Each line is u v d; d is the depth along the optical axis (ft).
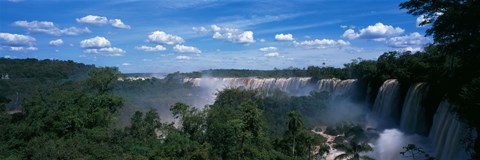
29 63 580.30
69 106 207.51
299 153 222.28
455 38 156.56
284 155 212.43
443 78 200.75
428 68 249.55
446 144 180.04
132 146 187.01
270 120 306.14
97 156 167.22
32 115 209.56
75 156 160.76
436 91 225.56
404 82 278.46
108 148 178.81
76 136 183.42
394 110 285.64
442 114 199.41
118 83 474.90
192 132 218.18
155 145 192.54
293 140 222.69
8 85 447.83
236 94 358.23
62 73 566.77
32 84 462.19
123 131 216.74
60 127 191.83
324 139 250.78
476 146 132.57
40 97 250.37
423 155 196.44
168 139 196.13
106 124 212.64
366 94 353.10
